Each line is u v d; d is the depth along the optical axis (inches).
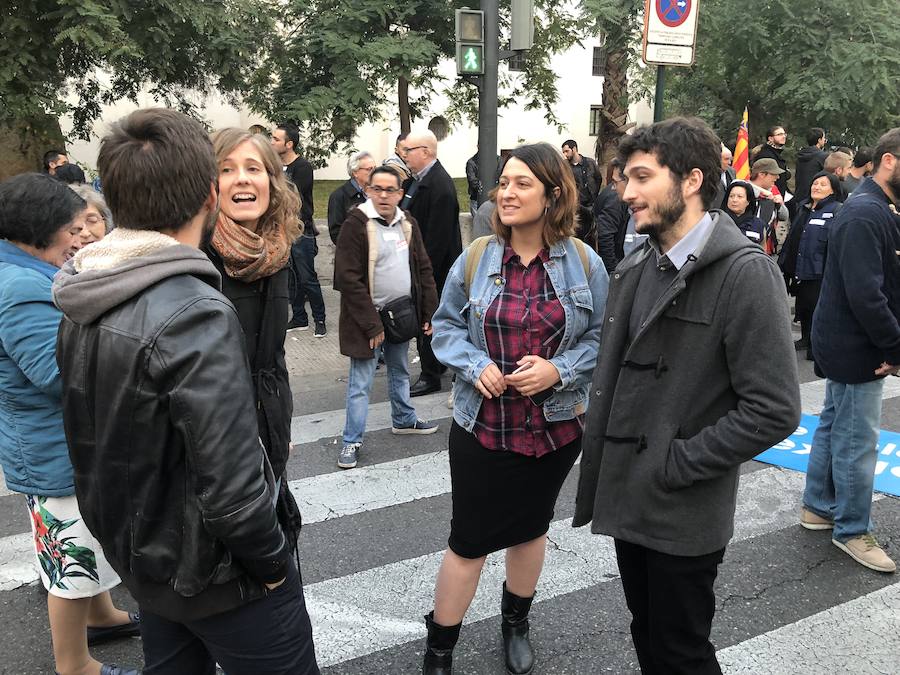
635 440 75.9
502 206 90.9
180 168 56.0
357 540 141.6
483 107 265.0
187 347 52.9
